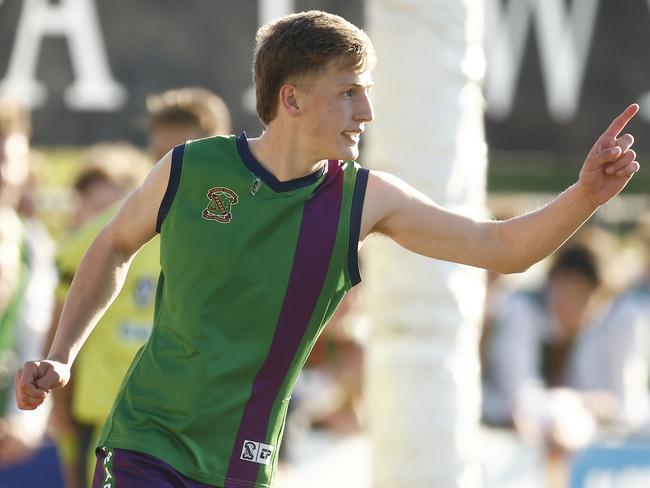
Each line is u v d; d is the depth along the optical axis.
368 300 19.88
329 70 11.18
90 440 19.41
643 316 26.05
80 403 19.14
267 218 11.43
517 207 25.97
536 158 32.03
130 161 23.22
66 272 19.00
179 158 11.66
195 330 11.47
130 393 11.82
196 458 11.49
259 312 11.47
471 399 19.84
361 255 25.64
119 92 31.12
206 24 31.12
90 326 12.23
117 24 31.19
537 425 24.52
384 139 19.34
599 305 26.09
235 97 31.08
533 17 31.80
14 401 19.41
